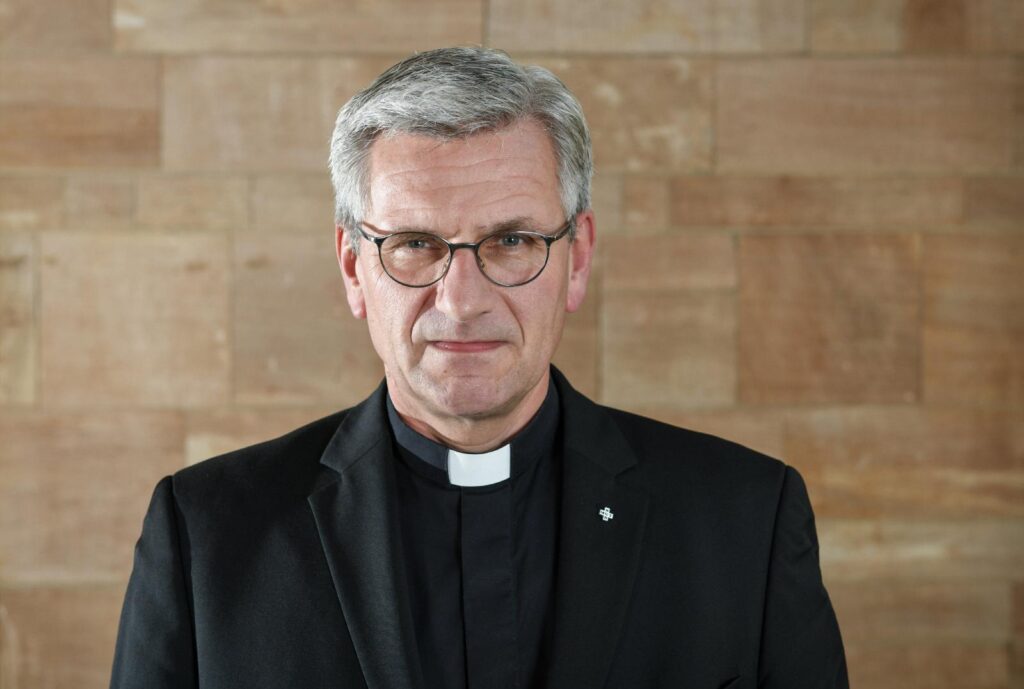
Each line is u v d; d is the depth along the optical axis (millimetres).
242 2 2623
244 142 2637
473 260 1158
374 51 2635
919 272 2686
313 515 1291
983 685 2707
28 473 2643
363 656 1197
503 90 1161
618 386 2680
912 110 2674
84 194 2633
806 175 2674
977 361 2691
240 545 1276
